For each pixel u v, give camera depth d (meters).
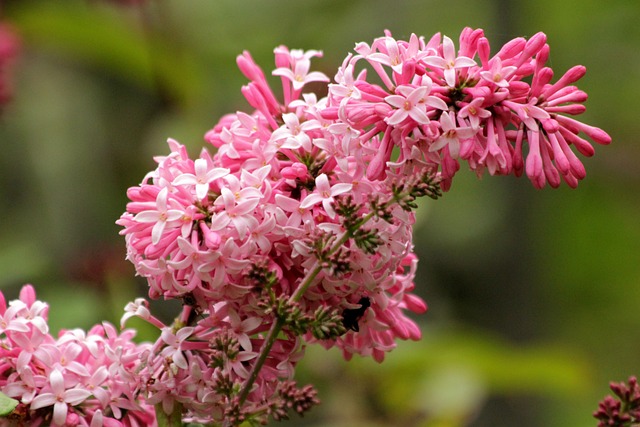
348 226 3.97
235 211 4.19
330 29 12.27
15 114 10.80
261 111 4.80
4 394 4.40
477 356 8.30
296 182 4.43
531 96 4.34
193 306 4.43
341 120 4.27
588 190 13.88
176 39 10.47
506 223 12.75
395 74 4.30
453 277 12.75
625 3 12.99
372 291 4.44
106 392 4.54
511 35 12.27
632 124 13.92
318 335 3.98
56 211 10.97
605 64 13.41
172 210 4.24
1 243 10.68
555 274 13.59
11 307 4.59
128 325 7.13
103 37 10.05
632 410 3.74
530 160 4.22
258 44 12.05
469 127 4.13
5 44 9.80
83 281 8.53
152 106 11.49
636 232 13.85
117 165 11.34
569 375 8.40
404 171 4.23
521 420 11.66
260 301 4.05
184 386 4.43
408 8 12.50
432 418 8.09
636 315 13.91
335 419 8.01
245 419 3.96
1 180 11.05
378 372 8.16
